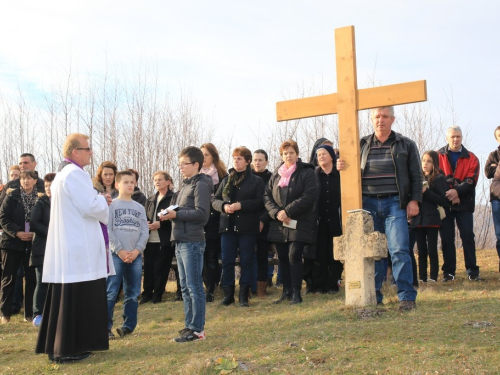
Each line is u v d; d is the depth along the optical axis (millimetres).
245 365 4516
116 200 6285
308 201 7012
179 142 15688
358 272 6082
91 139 15406
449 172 8500
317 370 4277
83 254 5059
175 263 8570
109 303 6125
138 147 15461
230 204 7527
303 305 6891
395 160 6008
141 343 5734
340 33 6340
